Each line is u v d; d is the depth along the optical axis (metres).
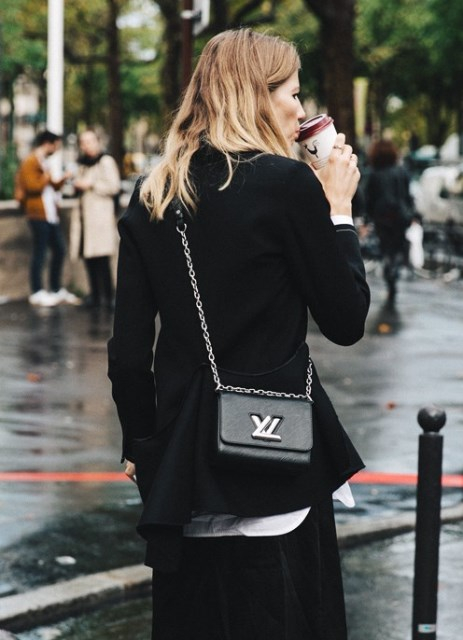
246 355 3.26
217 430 3.17
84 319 15.48
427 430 5.01
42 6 36.59
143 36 50.41
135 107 59.69
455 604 5.98
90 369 11.95
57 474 8.03
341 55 22.38
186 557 3.33
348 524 7.03
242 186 3.27
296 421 3.21
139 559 6.38
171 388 3.29
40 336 13.98
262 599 3.26
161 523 3.15
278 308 3.29
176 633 3.37
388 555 6.73
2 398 10.48
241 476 3.21
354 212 23.48
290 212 3.26
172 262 3.31
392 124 62.66
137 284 3.38
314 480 3.26
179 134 3.43
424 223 28.41
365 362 12.93
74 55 38.84
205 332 3.26
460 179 30.39
